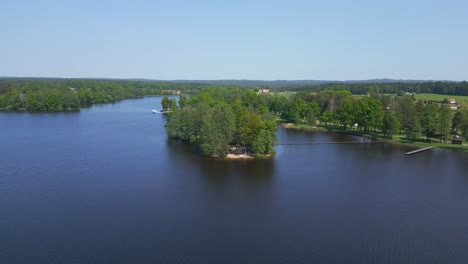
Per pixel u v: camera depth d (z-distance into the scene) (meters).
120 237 82.56
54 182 119.06
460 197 110.75
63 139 191.50
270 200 106.06
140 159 150.88
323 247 79.75
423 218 95.50
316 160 155.62
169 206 100.25
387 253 77.94
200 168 138.62
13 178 122.69
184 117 189.38
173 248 78.25
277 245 80.25
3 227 86.62
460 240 84.06
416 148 184.50
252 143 160.12
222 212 96.88
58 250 76.81
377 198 109.25
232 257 75.19
